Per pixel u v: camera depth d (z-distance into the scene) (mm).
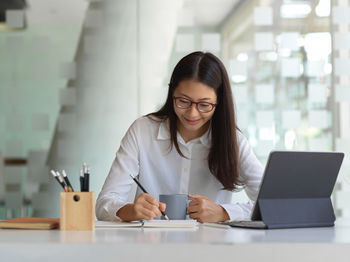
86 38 3488
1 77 3453
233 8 3512
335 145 3490
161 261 1056
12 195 3428
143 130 2074
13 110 3443
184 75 1824
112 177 2002
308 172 1542
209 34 3494
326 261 1075
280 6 3512
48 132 3457
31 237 1186
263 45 3484
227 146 1980
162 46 3502
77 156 3465
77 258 1058
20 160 3439
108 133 3484
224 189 2055
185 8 3498
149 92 3504
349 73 3506
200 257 1060
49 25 3477
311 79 3506
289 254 1072
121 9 3502
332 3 3521
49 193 3439
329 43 3521
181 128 2055
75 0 3490
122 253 1055
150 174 2092
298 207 1545
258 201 1499
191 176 2092
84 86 3479
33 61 3463
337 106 3504
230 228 1490
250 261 1066
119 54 3496
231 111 1964
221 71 1902
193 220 1622
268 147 3467
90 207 1410
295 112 3492
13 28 3459
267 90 3471
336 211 3508
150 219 1604
